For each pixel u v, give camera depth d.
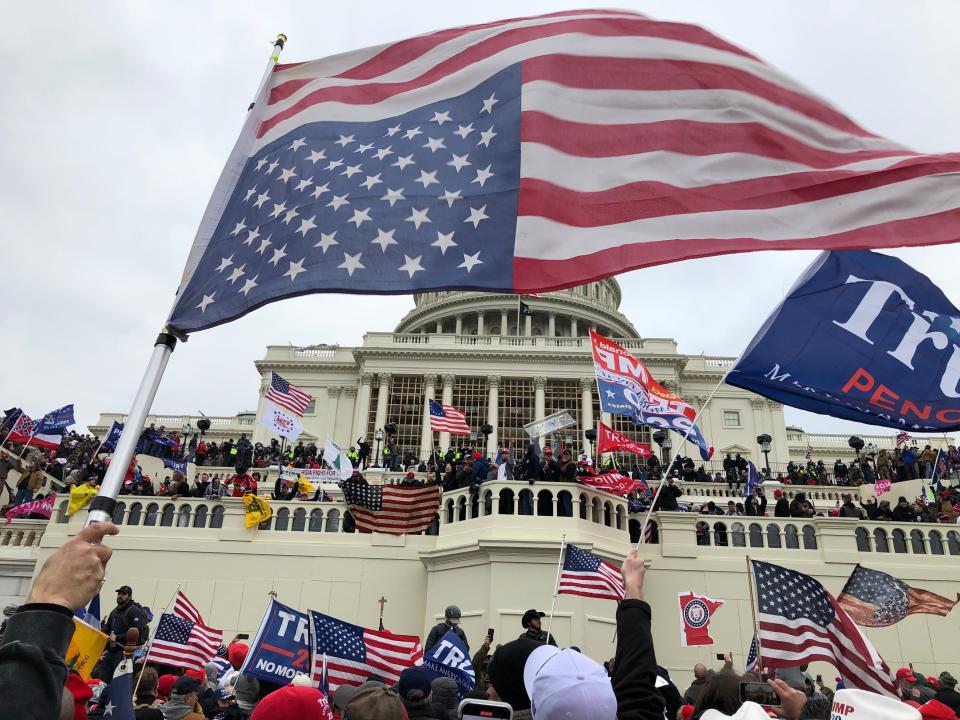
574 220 6.12
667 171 6.25
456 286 6.01
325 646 8.46
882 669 8.28
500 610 18.95
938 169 6.00
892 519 23.55
